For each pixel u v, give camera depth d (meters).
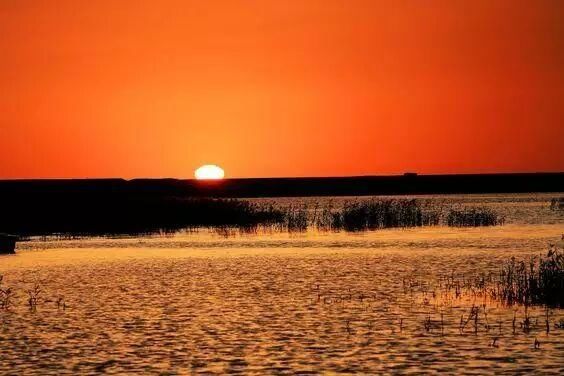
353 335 34.91
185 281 52.88
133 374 29.23
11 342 34.25
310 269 58.78
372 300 44.00
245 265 61.78
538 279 43.88
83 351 32.59
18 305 43.44
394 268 58.66
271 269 59.03
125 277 55.16
